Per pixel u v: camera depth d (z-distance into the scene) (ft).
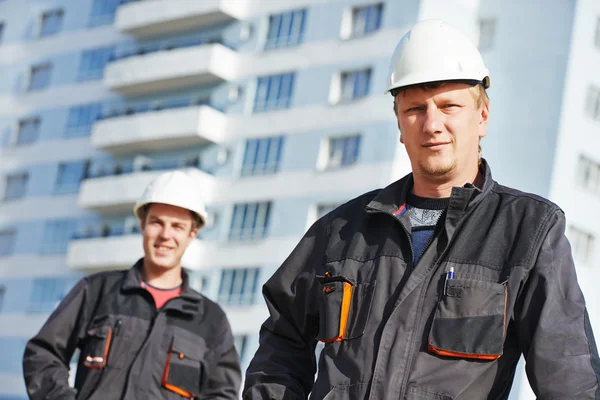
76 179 141.38
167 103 133.59
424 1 111.86
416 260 12.02
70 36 148.46
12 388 137.39
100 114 141.08
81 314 23.03
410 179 12.60
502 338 11.25
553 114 110.32
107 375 22.36
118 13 139.44
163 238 23.88
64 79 147.23
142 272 23.94
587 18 112.57
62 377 22.33
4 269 143.33
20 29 154.10
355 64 115.85
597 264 110.73
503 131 112.88
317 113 117.29
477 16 116.88
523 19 114.11
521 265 11.44
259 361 13.38
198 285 119.85
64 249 138.62
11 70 152.56
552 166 108.99
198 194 24.72
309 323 13.16
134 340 22.72
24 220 144.25
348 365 11.77
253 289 115.96
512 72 113.91
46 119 147.23
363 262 12.34
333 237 12.90
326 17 119.96
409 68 12.16
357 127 113.50
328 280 12.34
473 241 11.83
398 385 11.37
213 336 23.40
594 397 10.85
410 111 12.19
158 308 23.24
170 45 136.15
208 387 23.26
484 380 11.32
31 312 138.82
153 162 132.67
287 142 119.14
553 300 11.27
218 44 126.82
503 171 111.75
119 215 134.51
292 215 115.75
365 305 11.98
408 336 11.55
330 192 113.39
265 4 127.13
